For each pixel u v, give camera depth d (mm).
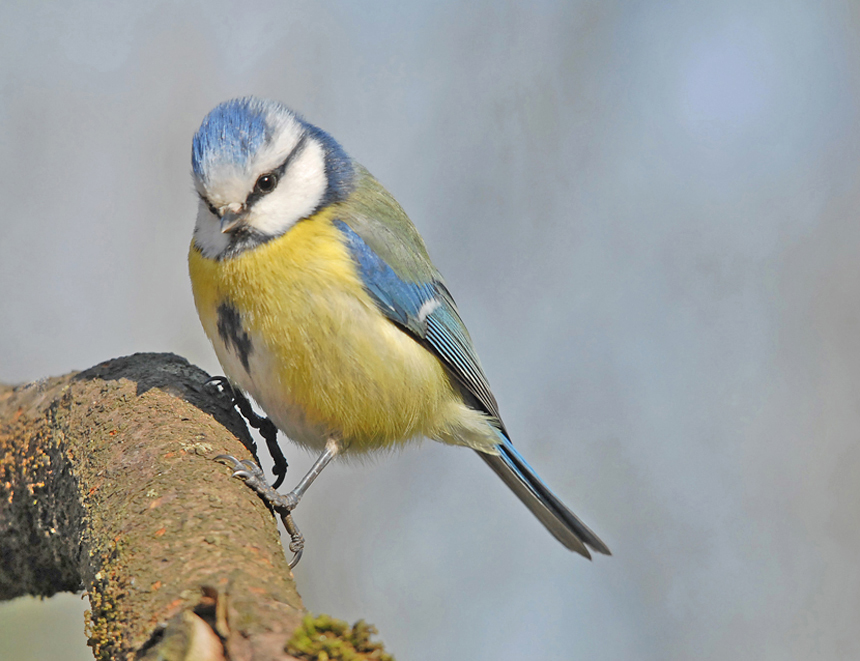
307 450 9500
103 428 7238
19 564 8070
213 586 4582
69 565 7938
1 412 8148
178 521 5684
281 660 3996
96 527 6152
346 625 4129
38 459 7711
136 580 5145
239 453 6895
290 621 4293
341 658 3982
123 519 5895
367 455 9391
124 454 6773
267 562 5359
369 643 4109
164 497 6012
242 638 4180
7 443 7945
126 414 7328
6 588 8242
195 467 6457
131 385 7762
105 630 5137
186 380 7961
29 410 8062
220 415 7566
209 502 5941
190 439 6867
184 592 4914
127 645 4793
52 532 7656
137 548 5449
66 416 7672
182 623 4363
